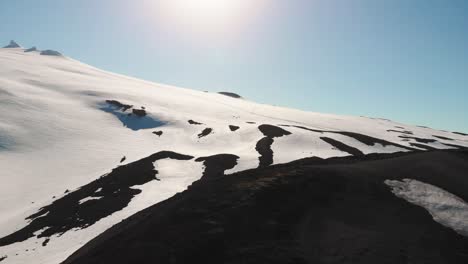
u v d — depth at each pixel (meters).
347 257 19.34
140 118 114.31
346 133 92.75
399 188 29.16
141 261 19.98
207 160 64.94
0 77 143.25
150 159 67.62
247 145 79.38
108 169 69.69
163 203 35.12
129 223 30.73
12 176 67.06
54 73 182.00
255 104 194.50
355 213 24.64
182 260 19.83
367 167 34.19
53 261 30.62
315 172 30.91
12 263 33.53
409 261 19.22
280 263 18.84
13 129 89.38
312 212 24.36
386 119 188.00
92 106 125.06
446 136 147.12
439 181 31.14
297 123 133.12
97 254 22.44
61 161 77.00
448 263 19.27
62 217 44.84
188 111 134.62
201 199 26.94
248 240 21.02
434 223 23.75
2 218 49.69
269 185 27.72
